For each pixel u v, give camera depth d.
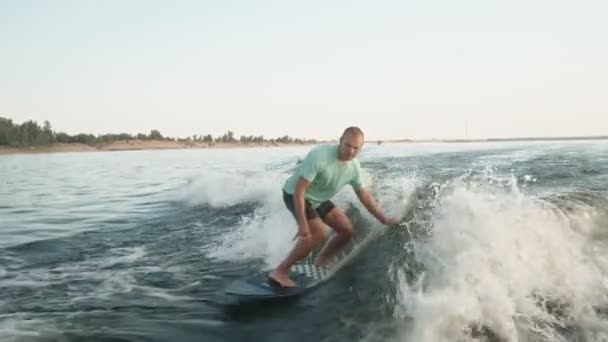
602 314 3.54
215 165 28.83
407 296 3.48
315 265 4.82
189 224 8.20
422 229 4.24
